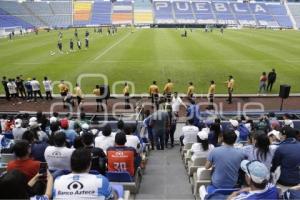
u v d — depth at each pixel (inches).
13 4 4493.1
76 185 194.7
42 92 1177.4
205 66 1505.9
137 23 4788.4
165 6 5108.3
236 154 275.6
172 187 387.5
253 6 5201.8
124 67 1486.2
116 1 5182.1
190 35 2955.2
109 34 3053.6
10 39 2738.7
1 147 457.4
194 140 487.5
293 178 295.9
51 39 2682.1
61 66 1524.4
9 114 754.8
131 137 388.2
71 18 4714.6
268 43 2338.8
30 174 254.5
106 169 337.7
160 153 559.2
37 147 347.9
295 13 5113.2
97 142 391.2
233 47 2102.6
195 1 5231.3
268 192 201.0
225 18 4950.8
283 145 298.4
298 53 1870.1
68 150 307.0
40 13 4601.4
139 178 393.4
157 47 2105.1
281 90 872.9
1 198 156.8
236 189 251.9
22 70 1457.9
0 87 1238.3
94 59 1684.3
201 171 316.8
